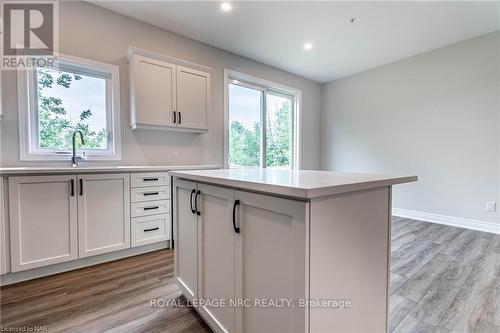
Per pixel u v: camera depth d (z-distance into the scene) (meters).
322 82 4.96
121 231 2.26
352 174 1.35
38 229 1.87
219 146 3.52
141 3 2.47
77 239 2.04
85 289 1.75
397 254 2.37
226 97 3.56
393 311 1.49
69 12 2.37
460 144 3.28
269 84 4.09
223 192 1.16
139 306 1.56
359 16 2.65
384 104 4.06
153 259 2.28
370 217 1.07
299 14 2.62
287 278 0.87
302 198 0.79
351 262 0.97
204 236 1.34
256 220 1.00
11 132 2.13
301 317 0.81
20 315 1.46
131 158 2.77
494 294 1.67
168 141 3.04
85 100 2.54
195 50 3.21
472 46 3.15
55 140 2.39
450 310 1.50
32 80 2.23
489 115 3.06
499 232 3.01
